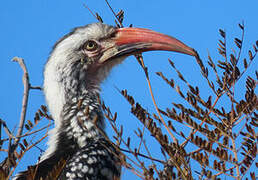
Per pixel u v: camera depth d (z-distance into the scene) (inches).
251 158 257.0
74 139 357.1
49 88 395.2
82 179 314.0
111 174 329.7
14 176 311.7
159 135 262.7
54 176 283.3
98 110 376.5
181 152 263.0
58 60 401.1
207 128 275.7
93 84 409.4
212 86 288.0
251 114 269.6
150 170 254.2
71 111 372.5
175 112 279.4
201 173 257.1
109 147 335.6
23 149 314.3
